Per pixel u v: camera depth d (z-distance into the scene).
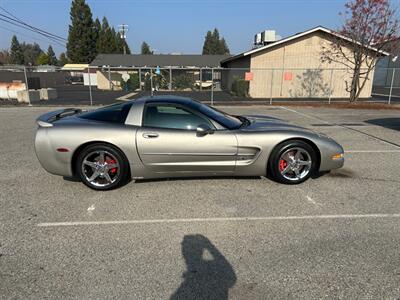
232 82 24.02
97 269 2.37
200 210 3.39
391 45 14.50
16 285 2.19
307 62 19.56
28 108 13.94
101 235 2.87
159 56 38.47
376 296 2.08
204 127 3.76
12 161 5.21
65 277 2.28
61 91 28.75
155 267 2.40
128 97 21.45
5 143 6.57
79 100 18.73
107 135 3.74
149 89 30.64
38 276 2.29
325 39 19.05
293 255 2.56
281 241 2.77
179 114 3.91
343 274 2.31
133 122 3.84
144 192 3.87
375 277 2.28
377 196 3.77
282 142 3.98
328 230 2.97
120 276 2.29
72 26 50.12
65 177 4.41
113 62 35.59
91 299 2.05
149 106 3.94
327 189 3.99
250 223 3.11
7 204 3.53
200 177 4.32
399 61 26.12
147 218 3.21
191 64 35.78
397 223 3.10
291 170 4.09
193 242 2.76
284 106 15.05
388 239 2.80
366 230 2.96
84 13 49.97
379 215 3.28
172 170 3.92
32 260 2.49
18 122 9.49
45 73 35.62
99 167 3.85
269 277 2.28
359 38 14.54
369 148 6.17
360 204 3.55
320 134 4.20
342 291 2.13
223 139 3.84
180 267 2.40
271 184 4.14
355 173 4.62
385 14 13.66
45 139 3.75
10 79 30.42
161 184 4.12
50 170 3.86
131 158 3.81
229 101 17.67
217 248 2.66
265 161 3.98
